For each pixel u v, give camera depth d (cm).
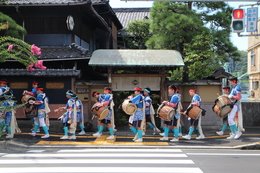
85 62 1300
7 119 873
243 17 764
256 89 2133
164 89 1116
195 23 1227
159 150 747
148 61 1070
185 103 1144
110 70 1084
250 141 855
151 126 1020
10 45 895
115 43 2066
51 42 1294
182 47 1402
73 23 1280
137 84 1120
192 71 1262
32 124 1095
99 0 1622
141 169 543
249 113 1302
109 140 885
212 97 1118
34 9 1292
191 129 921
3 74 1043
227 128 1127
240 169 553
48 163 589
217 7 1370
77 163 588
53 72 1052
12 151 734
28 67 912
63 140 880
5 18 1039
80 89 1094
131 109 848
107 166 565
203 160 626
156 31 1343
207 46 1227
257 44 2095
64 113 980
